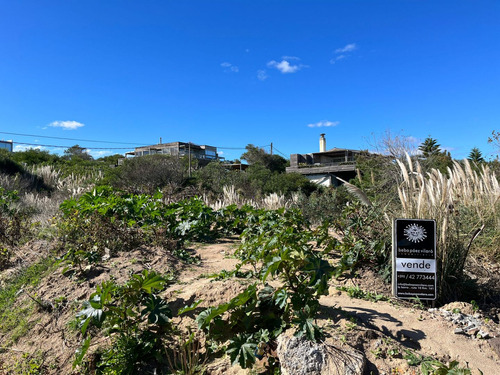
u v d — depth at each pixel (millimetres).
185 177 20938
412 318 3783
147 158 22062
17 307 4676
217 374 3270
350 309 3854
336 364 2852
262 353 3361
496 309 4355
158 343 3629
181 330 3752
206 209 7996
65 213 7027
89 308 3590
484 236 6062
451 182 6496
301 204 11852
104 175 20141
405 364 3014
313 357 2889
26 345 3971
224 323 3572
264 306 3703
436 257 4461
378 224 5328
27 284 5242
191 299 4094
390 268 4871
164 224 7105
